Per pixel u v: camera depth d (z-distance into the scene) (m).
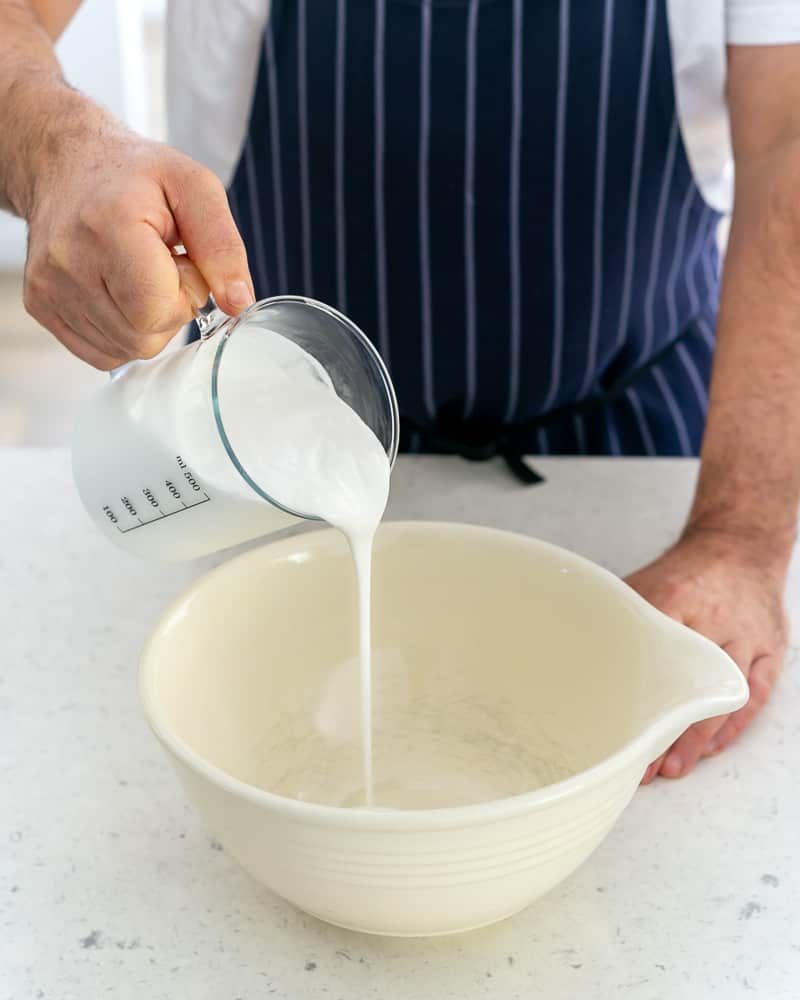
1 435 2.46
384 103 1.02
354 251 1.08
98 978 0.55
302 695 0.72
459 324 1.10
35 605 0.85
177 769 0.52
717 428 0.85
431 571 0.71
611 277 1.08
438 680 0.74
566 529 0.93
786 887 0.60
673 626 0.60
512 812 0.47
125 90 2.55
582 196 1.04
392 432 0.67
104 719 0.73
